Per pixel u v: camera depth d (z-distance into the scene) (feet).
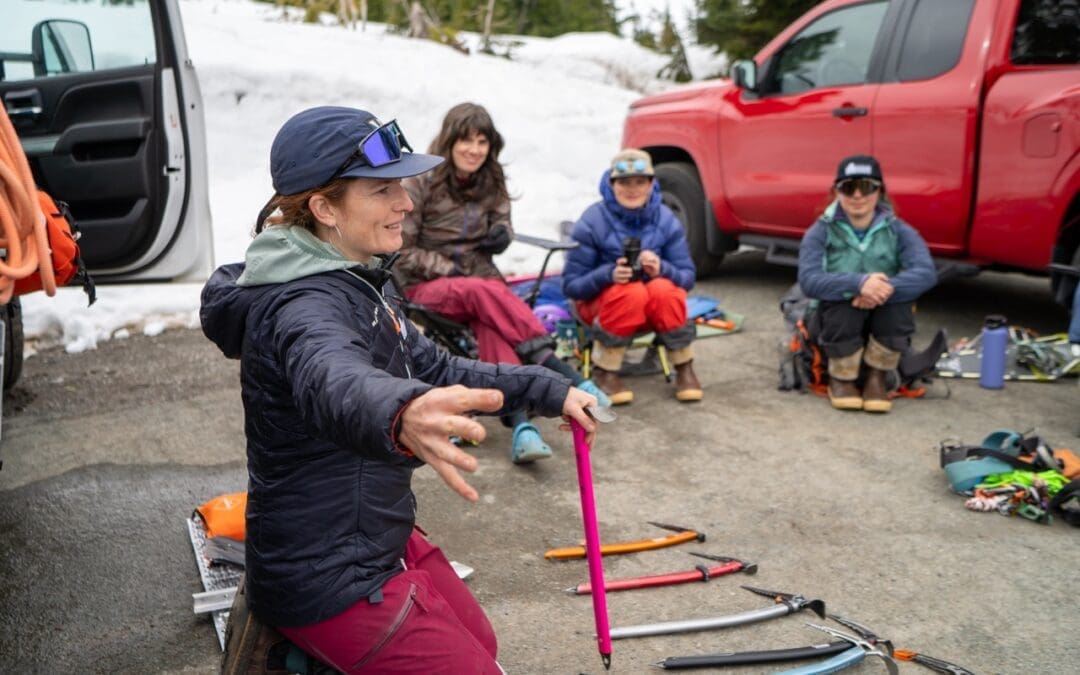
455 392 4.58
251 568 6.00
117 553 10.84
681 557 10.74
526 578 10.31
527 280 19.56
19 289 9.09
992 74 17.12
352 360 5.11
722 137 22.08
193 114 15.76
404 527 6.15
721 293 23.07
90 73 15.19
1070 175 15.96
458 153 14.24
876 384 15.34
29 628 9.37
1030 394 16.06
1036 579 10.19
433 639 5.93
